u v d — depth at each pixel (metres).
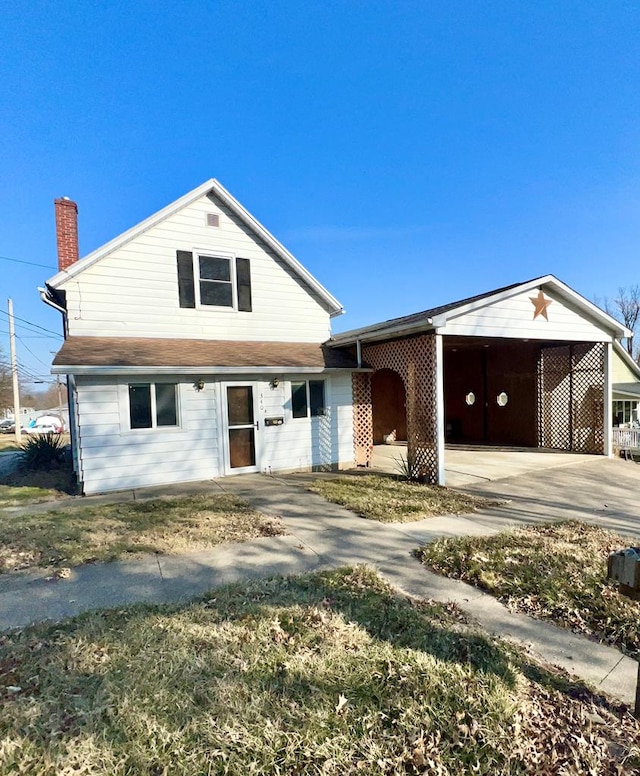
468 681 2.39
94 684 2.36
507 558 4.30
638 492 7.48
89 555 4.45
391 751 1.92
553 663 2.62
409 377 8.61
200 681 2.37
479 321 8.39
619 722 2.10
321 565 4.20
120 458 8.12
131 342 8.81
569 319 9.96
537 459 10.71
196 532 5.20
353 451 10.57
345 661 2.56
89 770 1.81
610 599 3.39
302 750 1.91
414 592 3.61
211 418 9.00
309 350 10.48
